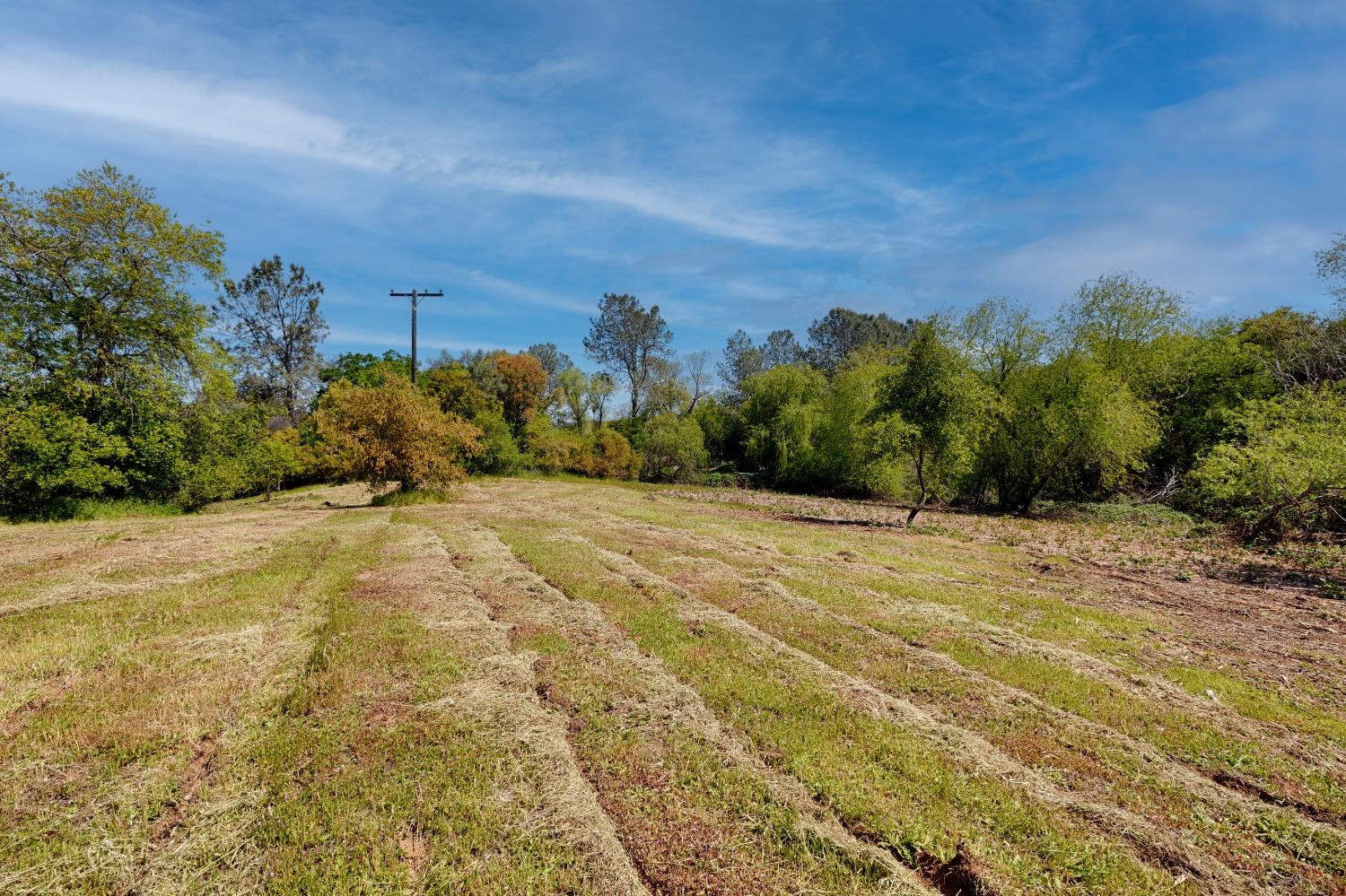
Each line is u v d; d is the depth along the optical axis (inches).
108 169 674.8
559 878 110.7
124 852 116.4
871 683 205.0
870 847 120.5
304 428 1389.0
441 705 176.1
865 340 2297.0
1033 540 565.9
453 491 926.4
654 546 453.1
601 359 2132.1
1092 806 135.3
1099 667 225.9
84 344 680.4
